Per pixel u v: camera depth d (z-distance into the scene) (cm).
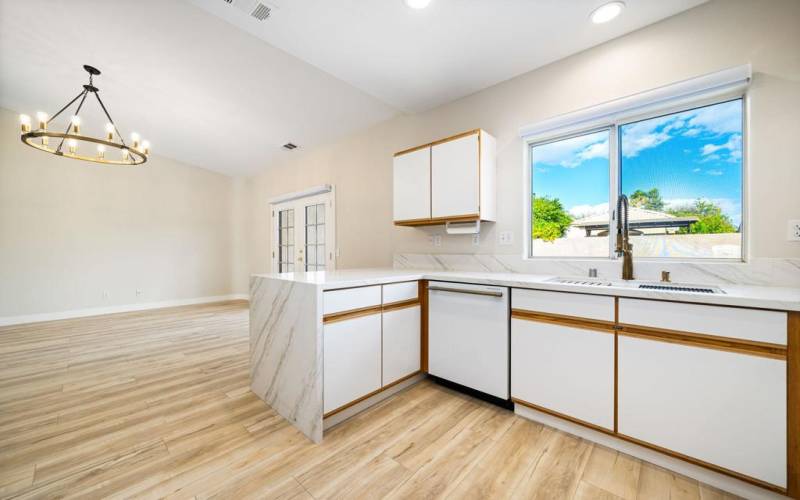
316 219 466
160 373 259
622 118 207
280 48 248
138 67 322
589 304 160
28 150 457
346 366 181
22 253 452
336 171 425
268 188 587
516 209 250
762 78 163
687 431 134
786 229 158
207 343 345
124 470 142
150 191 562
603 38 207
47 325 431
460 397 215
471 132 239
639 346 145
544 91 237
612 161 215
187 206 603
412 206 274
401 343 217
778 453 118
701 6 178
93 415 192
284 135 432
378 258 365
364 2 189
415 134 326
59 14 265
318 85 310
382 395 210
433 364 227
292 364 183
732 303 124
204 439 167
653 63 193
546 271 233
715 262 178
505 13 189
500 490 130
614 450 156
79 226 495
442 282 221
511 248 252
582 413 162
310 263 480
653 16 187
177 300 589
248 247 654
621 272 202
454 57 233
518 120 250
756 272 164
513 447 159
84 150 502
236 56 286
